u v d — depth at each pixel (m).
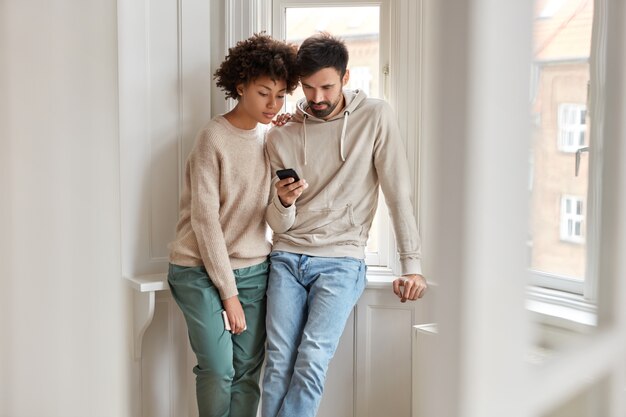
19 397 1.25
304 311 2.15
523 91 0.45
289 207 2.09
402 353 2.42
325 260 2.12
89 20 1.32
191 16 2.36
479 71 0.42
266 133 2.26
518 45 0.45
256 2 2.40
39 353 1.26
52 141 1.28
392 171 2.13
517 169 0.45
